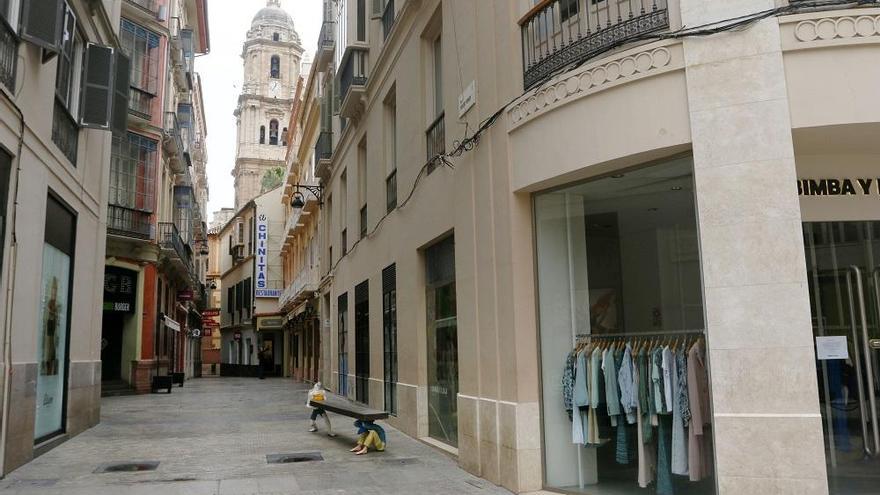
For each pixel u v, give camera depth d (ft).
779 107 16.93
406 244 36.60
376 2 44.39
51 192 30.42
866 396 18.72
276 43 186.19
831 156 19.53
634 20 19.42
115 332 72.02
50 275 31.50
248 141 180.24
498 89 24.13
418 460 28.43
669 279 19.03
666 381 18.98
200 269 154.10
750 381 16.53
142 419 45.37
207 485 23.62
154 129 71.82
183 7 93.76
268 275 136.77
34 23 26.12
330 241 69.82
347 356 56.85
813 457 15.81
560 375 22.20
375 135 45.37
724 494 16.44
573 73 20.33
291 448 32.14
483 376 24.56
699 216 17.52
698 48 17.85
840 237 19.35
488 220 24.38
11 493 22.34
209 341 189.37
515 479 21.62
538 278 22.54
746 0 17.49
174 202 90.48
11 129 24.84
